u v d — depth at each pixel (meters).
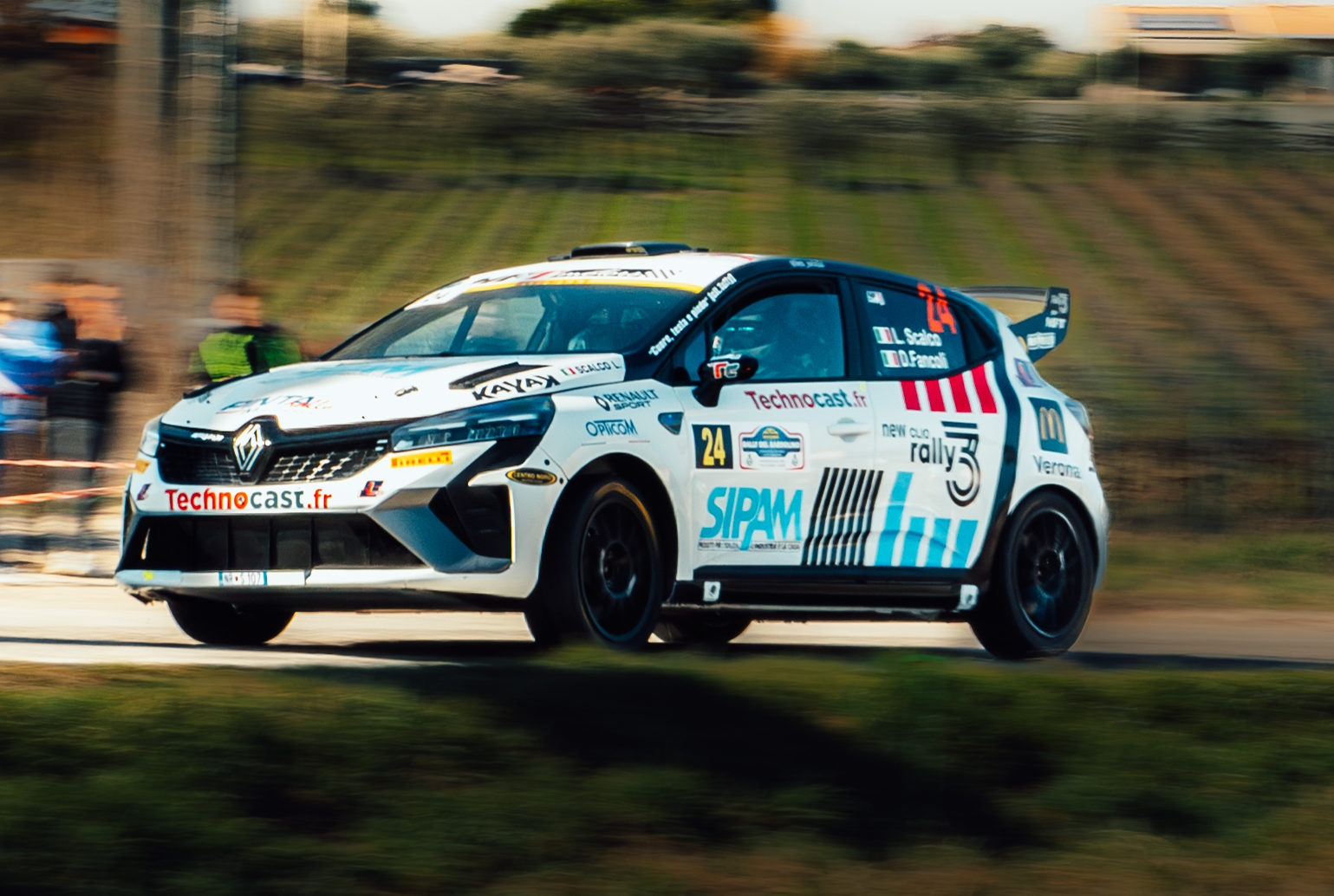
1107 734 15.44
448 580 19.98
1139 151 167.75
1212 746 15.65
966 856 13.18
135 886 11.72
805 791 13.91
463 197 142.38
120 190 56.72
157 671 16.56
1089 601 28.16
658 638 29.78
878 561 24.55
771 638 30.66
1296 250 127.94
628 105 172.75
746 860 12.81
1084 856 13.34
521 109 168.62
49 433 38.53
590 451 21.00
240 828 12.62
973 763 14.73
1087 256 124.44
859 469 24.30
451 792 13.61
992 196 148.88
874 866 12.97
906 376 25.67
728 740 14.81
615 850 12.89
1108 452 50.78
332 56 186.88
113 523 38.94
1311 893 12.77
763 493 23.11
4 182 133.75
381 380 21.53
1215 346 90.44
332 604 20.95
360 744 14.21
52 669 16.61
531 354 22.98
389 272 115.62
